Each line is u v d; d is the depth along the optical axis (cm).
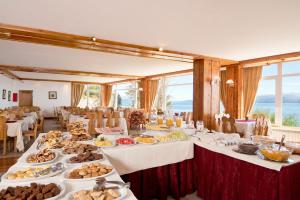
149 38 378
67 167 147
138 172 237
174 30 333
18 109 820
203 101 529
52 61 645
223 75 674
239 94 603
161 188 248
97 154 174
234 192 206
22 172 131
